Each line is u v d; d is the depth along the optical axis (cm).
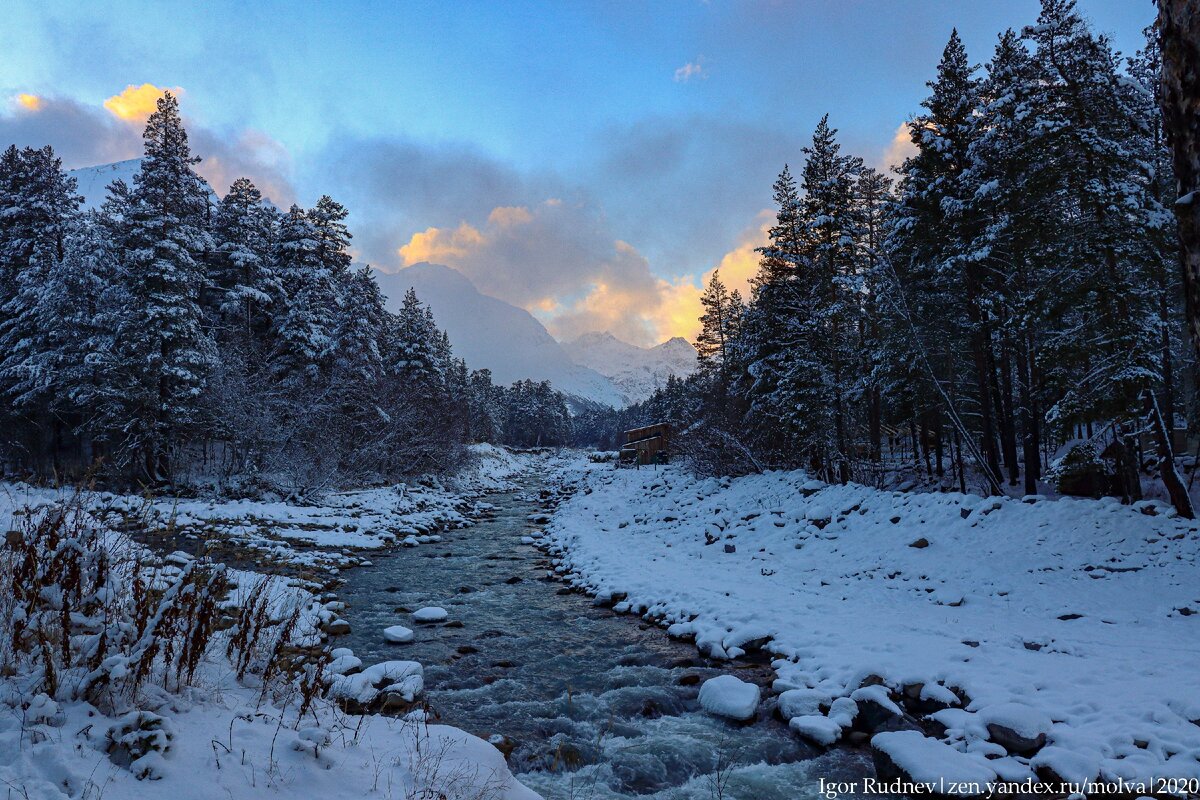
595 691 898
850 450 2527
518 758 677
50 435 3012
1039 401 2109
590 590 1538
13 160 3256
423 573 1714
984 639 952
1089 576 1205
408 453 3716
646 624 1267
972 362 2539
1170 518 1324
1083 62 1680
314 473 2784
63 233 3180
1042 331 1959
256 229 3647
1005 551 1370
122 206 2720
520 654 1067
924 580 1330
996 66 2078
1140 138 1786
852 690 811
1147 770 534
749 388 3003
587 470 5850
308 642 883
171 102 2844
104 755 370
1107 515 1377
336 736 510
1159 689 688
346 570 1686
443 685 899
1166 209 1599
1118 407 1559
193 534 1596
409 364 4953
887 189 3175
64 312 2727
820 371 2464
